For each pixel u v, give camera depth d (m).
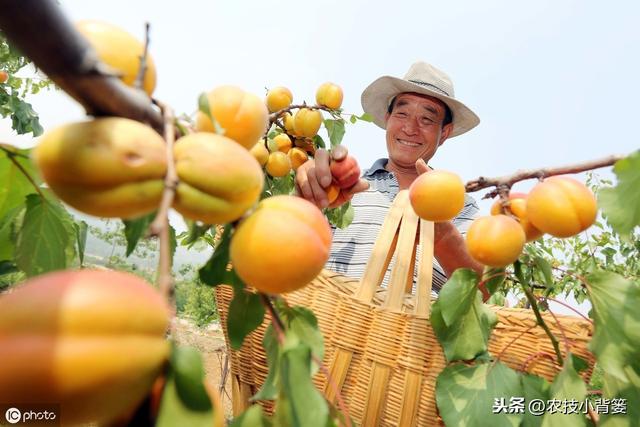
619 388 1.49
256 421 0.96
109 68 0.71
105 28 0.97
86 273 0.68
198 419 0.71
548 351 1.63
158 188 0.86
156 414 0.71
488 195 1.75
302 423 0.82
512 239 1.49
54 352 0.60
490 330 1.66
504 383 1.54
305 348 0.88
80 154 0.78
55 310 0.61
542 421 1.46
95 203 0.84
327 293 1.85
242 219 1.02
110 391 0.64
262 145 2.27
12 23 0.58
